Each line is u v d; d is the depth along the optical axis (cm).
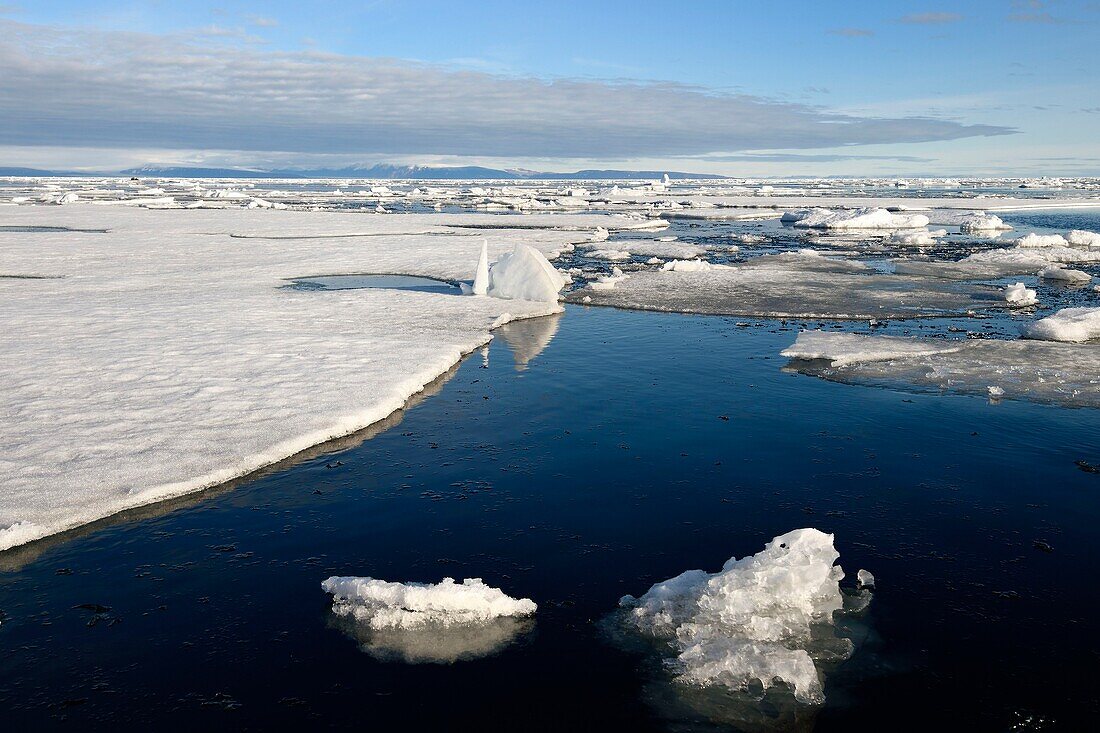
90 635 609
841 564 722
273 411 1077
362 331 1634
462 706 536
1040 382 1288
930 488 889
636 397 1230
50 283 2289
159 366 1295
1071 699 539
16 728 505
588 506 845
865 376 1339
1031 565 720
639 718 524
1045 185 15738
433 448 1007
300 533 779
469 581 659
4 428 988
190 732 507
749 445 1023
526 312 1905
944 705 533
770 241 3947
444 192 12325
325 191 13038
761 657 569
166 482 848
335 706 535
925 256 3244
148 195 9538
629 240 3953
